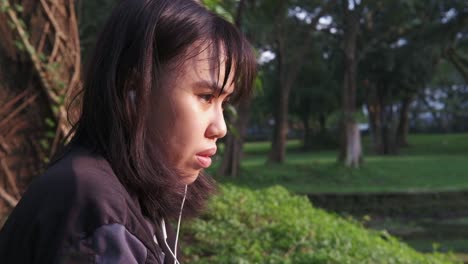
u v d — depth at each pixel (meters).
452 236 14.08
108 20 1.23
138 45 1.15
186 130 1.16
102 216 1.01
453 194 18.66
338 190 19.59
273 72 28.59
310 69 32.12
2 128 3.74
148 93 1.15
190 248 5.03
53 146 3.83
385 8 24.61
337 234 6.32
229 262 4.73
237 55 1.21
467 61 28.45
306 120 40.00
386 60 26.30
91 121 1.18
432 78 29.50
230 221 5.95
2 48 3.74
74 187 1.03
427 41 25.02
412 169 24.67
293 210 7.64
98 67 1.19
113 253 0.99
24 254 1.02
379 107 32.41
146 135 1.17
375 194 18.38
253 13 15.93
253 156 39.62
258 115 37.19
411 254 7.32
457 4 23.72
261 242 5.51
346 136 24.73
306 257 5.15
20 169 3.80
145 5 1.19
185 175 1.22
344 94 24.88
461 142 39.75
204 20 1.19
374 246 6.50
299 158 33.38
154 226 1.24
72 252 0.98
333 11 24.25
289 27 24.16
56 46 3.88
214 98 1.19
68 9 3.98
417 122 51.81
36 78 3.81
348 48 24.16
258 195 8.42
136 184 1.16
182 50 1.15
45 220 1.01
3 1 3.69
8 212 3.75
